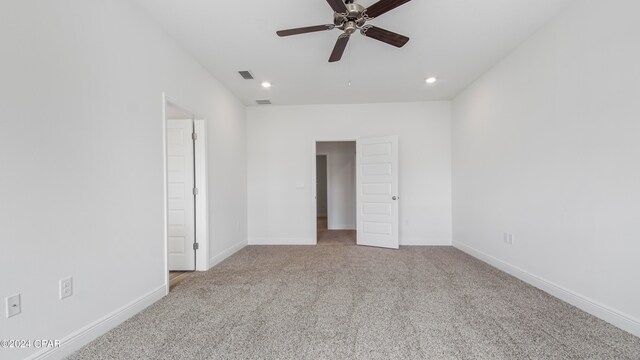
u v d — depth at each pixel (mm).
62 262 1646
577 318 2092
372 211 4828
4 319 1376
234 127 4438
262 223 5059
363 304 2383
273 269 3451
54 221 1603
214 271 3381
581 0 2195
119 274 2066
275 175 5062
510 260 3162
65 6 1675
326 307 2330
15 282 1419
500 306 2316
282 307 2338
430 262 3721
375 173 4801
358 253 4281
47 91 1574
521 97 2939
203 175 3414
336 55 2613
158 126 2520
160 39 2557
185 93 2986
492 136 3506
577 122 2248
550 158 2541
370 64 3402
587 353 1661
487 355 1647
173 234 3416
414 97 4664
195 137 3422
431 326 1996
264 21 2484
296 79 3848
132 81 2207
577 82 2244
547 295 2537
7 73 1397
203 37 2744
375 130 4969
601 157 2051
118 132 2062
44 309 1548
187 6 2268
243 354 1680
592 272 2131
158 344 1791
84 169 1787
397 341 1807
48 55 1580
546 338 1827
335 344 1778
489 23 2549
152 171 2434
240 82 3910
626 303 1894
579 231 2242
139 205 2277
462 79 3893
